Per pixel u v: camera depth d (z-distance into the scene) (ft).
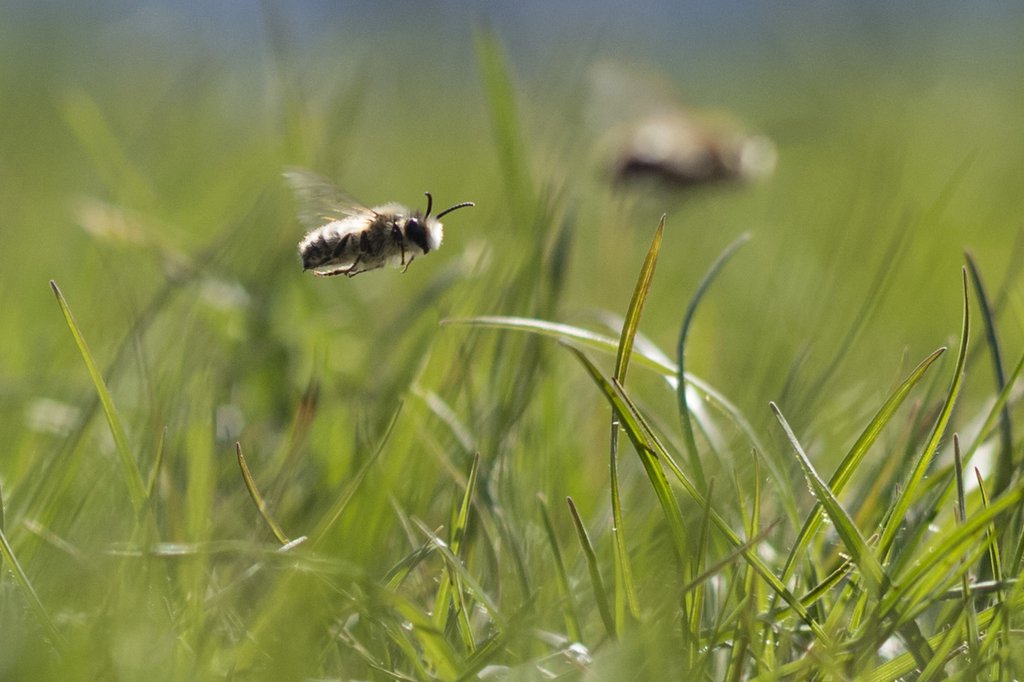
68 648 1.13
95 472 1.22
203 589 1.16
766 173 1.50
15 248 1.52
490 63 1.35
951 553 1.13
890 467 1.20
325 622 1.15
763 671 1.13
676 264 1.56
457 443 1.25
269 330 1.34
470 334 1.29
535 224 1.30
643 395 1.34
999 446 1.21
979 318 1.47
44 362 1.36
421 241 1.26
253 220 1.44
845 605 1.14
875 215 1.49
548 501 1.22
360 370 1.32
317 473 1.25
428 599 1.19
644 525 1.21
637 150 1.47
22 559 1.18
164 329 1.35
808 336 1.37
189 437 1.23
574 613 1.17
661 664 1.12
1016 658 1.13
